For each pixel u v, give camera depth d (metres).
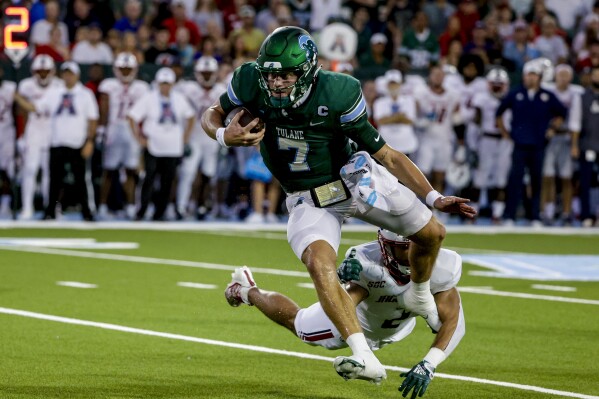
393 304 18.22
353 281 18.12
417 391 17.36
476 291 32.06
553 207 54.47
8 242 42.16
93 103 48.22
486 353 22.89
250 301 19.36
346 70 49.44
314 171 18.22
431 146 51.88
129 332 24.44
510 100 50.81
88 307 27.62
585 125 51.56
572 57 62.78
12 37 49.31
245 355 22.20
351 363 16.31
